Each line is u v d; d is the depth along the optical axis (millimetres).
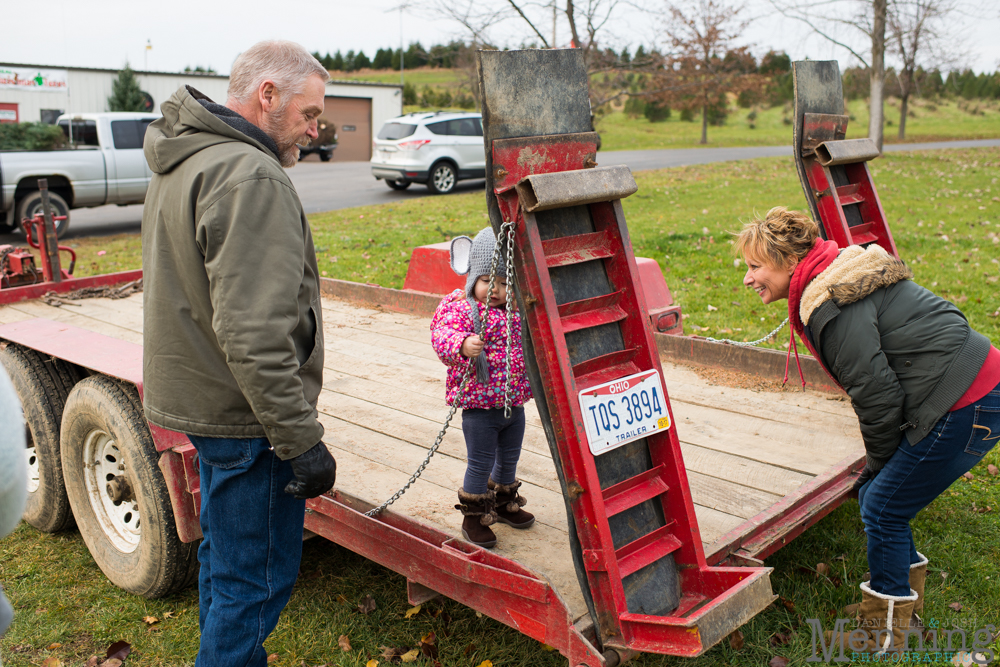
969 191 16281
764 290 2879
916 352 2561
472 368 2670
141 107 27562
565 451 2227
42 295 6188
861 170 4414
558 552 2789
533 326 2191
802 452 3613
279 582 2365
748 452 3631
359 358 5109
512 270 2154
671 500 2477
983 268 9094
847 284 2576
